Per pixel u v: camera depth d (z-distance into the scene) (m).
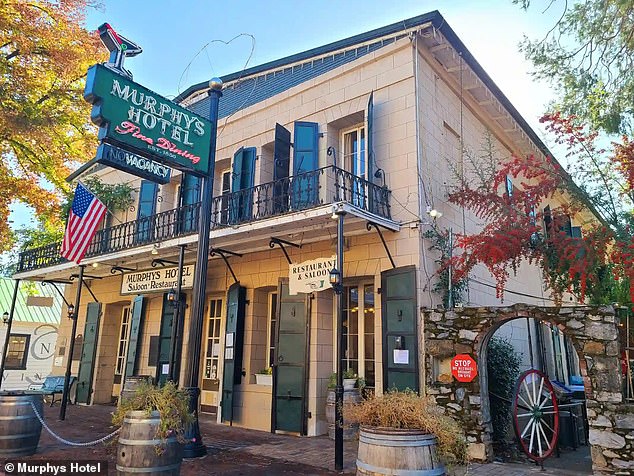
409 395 3.77
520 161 6.16
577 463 5.80
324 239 8.02
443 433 3.39
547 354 10.12
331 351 8.06
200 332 6.19
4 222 12.73
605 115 6.93
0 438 5.46
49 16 11.54
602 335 5.06
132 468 4.09
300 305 8.09
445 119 8.54
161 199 11.61
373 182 7.77
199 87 12.46
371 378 7.75
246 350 8.92
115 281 12.71
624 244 4.76
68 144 12.79
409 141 7.59
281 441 7.10
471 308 6.02
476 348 5.89
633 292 4.54
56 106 12.29
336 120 8.60
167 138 5.98
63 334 14.51
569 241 5.38
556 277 5.96
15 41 10.95
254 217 7.78
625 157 5.50
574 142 5.82
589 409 5.00
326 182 8.32
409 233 7.22
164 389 4.61
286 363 7.99
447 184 8.21
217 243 8.41
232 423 8.60
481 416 5.73
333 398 7.37
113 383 12.38
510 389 6.68
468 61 8.54
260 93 10.77
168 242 8.78
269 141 9.65
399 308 6.95
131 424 4.21
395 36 8.26
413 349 6.63
